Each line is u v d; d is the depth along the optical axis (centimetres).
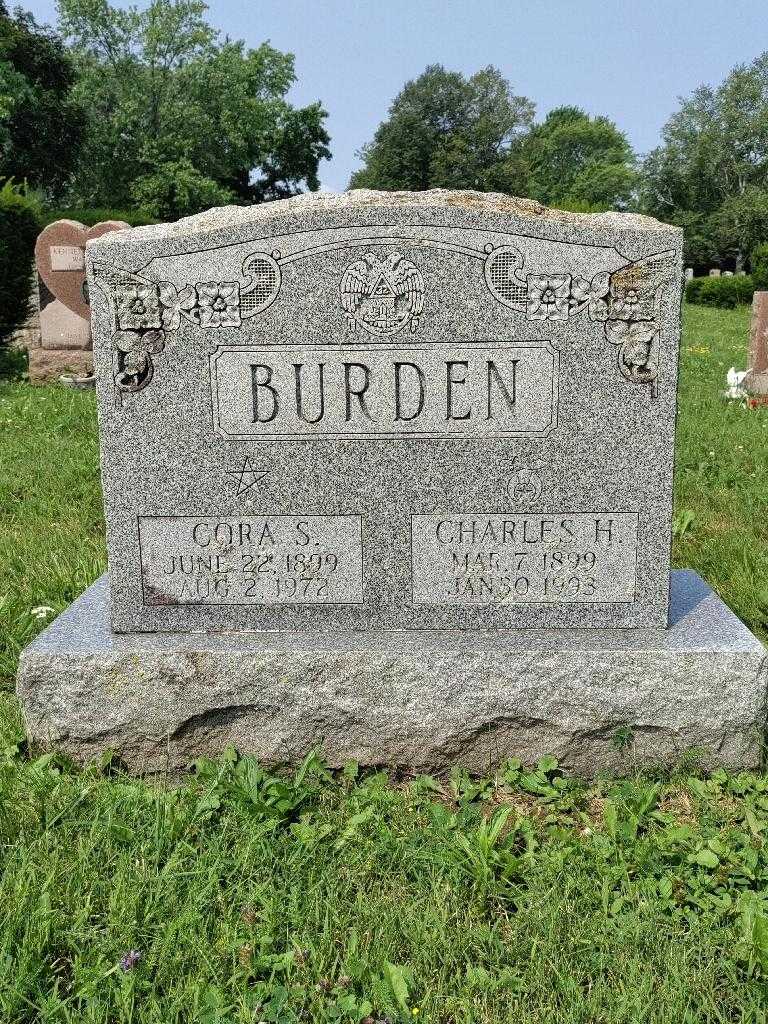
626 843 252
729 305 2983
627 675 287
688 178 5909
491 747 294
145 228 293
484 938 217
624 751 292
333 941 218
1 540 496
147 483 301
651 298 286
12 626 387
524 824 259
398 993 198
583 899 229
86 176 4206
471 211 282
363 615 306
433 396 293
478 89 5875
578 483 297
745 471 645
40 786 273
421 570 304
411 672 290
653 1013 194
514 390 292
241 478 299
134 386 295
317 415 295
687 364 1341
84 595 350
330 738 295
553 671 288
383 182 6038
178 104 4094
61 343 1115
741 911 225
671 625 307
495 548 302
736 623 308
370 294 287
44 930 212
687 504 570
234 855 246
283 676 292
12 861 241
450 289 287
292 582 305
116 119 4069
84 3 4075
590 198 6531
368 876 241
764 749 296
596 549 301
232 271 287
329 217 283
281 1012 195
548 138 7112
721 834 256
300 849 248
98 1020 193
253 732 296
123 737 296
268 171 4834
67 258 1097
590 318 287
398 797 280
